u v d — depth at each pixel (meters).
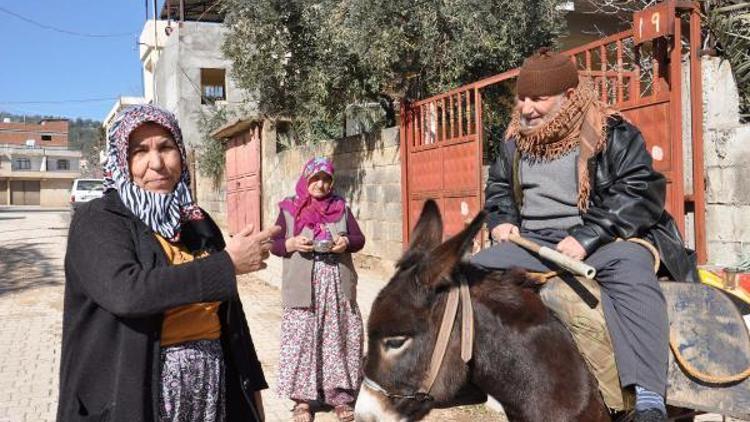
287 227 5.59
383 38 11.60
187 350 2.70
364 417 2.74
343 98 13.78
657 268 3.15
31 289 12.66
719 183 6.44
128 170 2.71
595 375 3.00
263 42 13.66
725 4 8.31
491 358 2.90
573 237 3.10
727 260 6.34
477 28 11.43
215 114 25.86
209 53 28.58
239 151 21.39
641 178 3.11
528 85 3.22
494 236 3.53
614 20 15.82
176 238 2.73
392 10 11.66
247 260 2.59
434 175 10.69
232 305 2.89
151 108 2.75
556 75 3.17
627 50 9.57
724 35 8.00
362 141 13.21
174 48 28.83
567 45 15.66
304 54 13.70
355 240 5.61
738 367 2.93
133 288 2.41
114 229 2.56
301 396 5.50
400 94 13.03
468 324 2.80
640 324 2.93
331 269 5.59
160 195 2.71
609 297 3.04
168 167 2.75
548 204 3.34
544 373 2.88
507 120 12.23
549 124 3.22
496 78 9.09
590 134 3.17
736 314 3.00
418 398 2.74
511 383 2.91
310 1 13.46
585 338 3.02
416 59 12.22
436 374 2.74
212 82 31.56
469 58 11.62
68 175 83.44
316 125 16.75
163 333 2.65
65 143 93.25
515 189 3.49
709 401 2.96
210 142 25.03
